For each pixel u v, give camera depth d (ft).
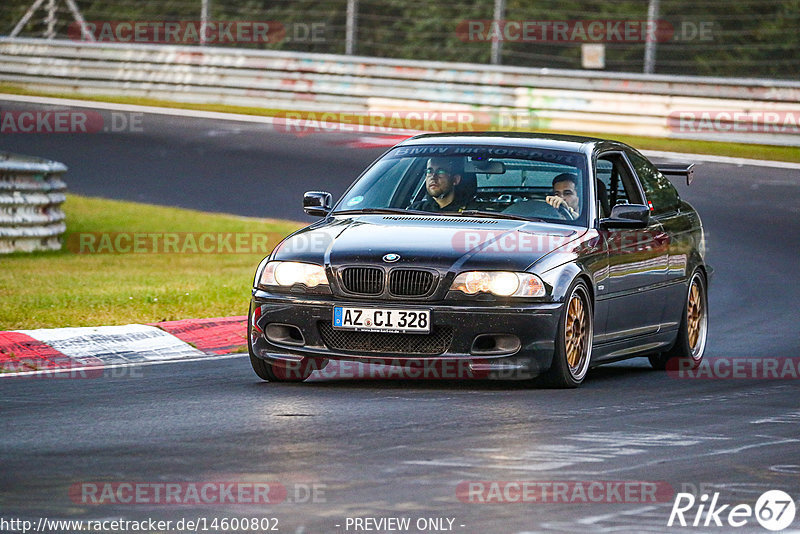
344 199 81.35
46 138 219.41
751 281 131.64
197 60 255.91
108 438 57.26
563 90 226.58
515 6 300.20
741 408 68.54
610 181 83.71
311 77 245.86
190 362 84.23
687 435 60.03
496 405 67.41
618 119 222.07
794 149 211.82
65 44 265.95
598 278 76.18
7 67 270.67
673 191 91.56
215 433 58.59
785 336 101.91
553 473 51.13
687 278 87.81
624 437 59.06
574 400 69.77
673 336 86.63
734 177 190.49
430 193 79.41
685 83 220.84
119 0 312.29
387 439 57.47
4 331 89.30
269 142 216.95
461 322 70.54
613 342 79.15
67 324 95.55
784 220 164.25
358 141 218.59
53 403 67.15
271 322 73.46
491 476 50.29
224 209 172.55
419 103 236.63
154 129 227.81
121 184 188.14
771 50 295.07
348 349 71.97
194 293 113.50
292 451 54.60
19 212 147.84
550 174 79.82
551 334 71.41
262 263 75.31
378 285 71.51
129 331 92.12
